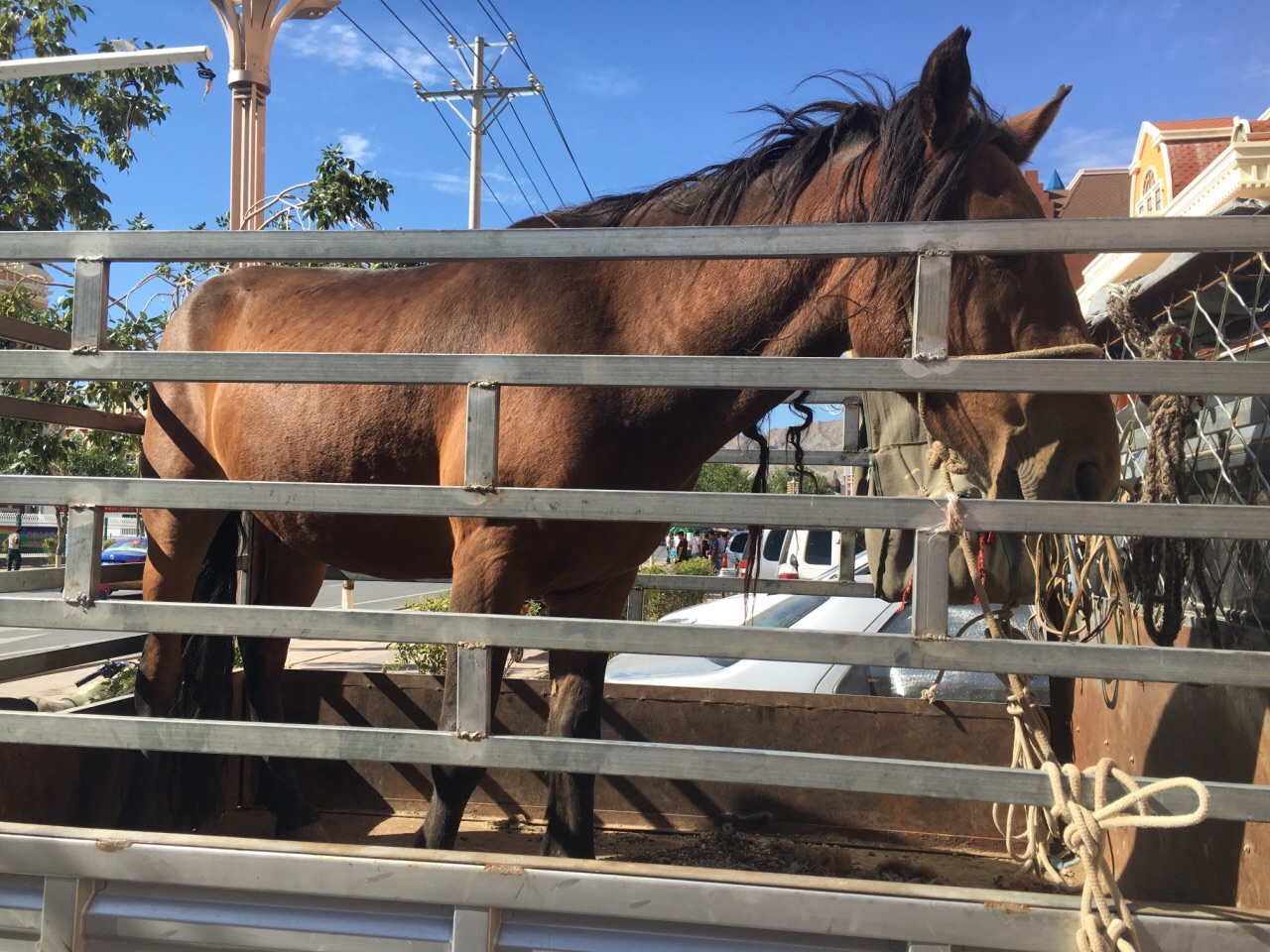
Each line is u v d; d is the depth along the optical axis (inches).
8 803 78.1
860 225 52.7
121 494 57.6
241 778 130.0
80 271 58.4
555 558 79.7
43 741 56.8
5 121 305.1
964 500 51.4
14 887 55.5
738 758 51.7
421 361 56.0
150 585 112.7
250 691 122.6
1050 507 50.6
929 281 52.1
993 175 73.1
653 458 81.4
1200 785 47.5
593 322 83.7
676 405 80.0
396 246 56.1
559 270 85.6
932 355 52.2
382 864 51.2
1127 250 50.2
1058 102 83.4
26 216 304.5
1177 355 81.4
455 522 80.7
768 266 81.0
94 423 116.7
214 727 56.0
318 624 56.1
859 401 131.3
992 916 47.4
